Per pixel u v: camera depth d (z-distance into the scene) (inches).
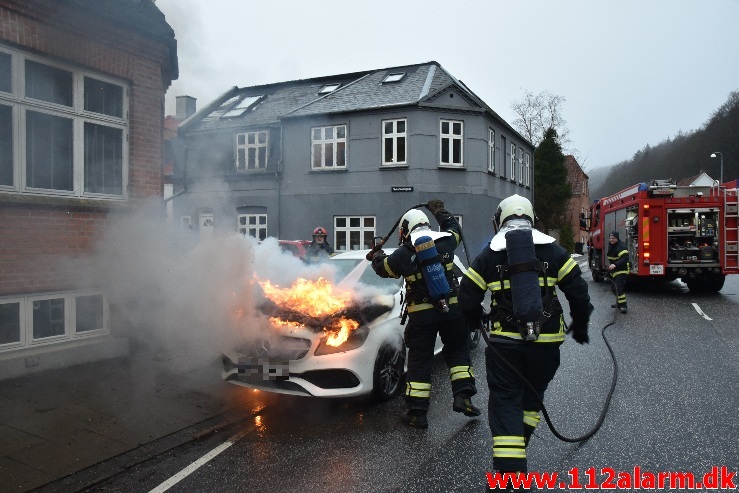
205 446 163.9
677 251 495.2
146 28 263.3
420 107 748.6
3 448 157.0
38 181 227.8
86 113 244.1
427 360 178.5
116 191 258.2
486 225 814.5
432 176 761.0
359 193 777.6
